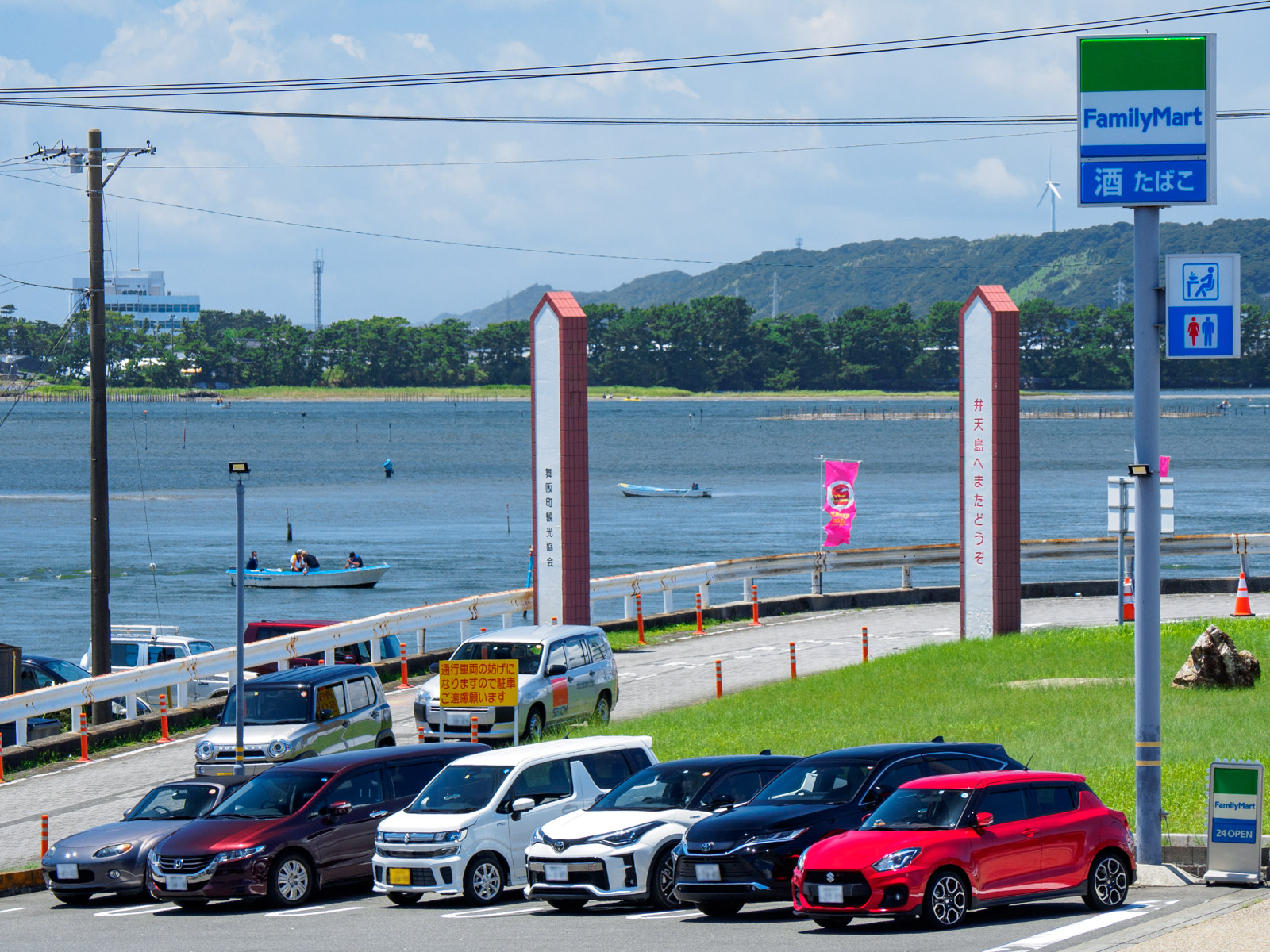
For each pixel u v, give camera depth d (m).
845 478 130.12
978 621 104.31
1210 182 51.34
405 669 103.12
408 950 42.22
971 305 103.88
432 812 54.94
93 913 56.25
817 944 40.31
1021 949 38.31
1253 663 83.75
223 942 45.62
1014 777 45.47
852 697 83.69
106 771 81.62
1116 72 51.88
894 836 43.53
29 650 153.00
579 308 104.56
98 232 96.50
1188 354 50.88
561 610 105.19
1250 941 36.75
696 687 94.31
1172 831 52.84
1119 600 106.75
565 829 50.78
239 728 73.50
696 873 47.16
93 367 96.12
